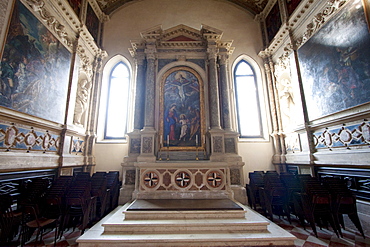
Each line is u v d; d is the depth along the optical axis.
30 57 5.00
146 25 9.66
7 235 3.62
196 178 5.80
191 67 8.06
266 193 5.22
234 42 9.50
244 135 8.69
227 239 3.55
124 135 8.62
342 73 5.09
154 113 7.50
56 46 6.09
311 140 6.25
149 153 6.88
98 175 6.30
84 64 7.76
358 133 4.64
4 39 4.27
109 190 5.82
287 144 7.64
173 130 7.53
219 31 7.83
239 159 7.01
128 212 4.27
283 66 7.81
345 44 5.02
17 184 4.51
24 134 4.75
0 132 4.10
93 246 3.48
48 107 5.62
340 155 5.07
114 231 3.88
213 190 5.70
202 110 7.67
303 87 6.62
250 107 9.03
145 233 3.80
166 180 5.78
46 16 5.65
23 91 4.73
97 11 9.10
